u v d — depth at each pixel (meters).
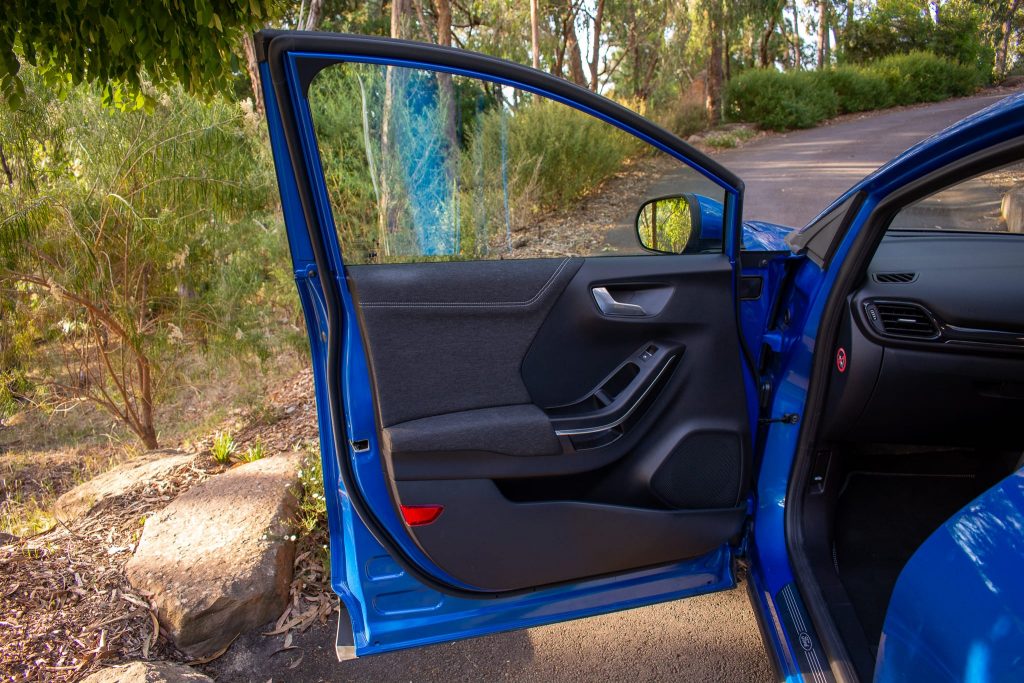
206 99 3.44
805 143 16.48
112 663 2.42
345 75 1.63
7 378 4.84
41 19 2.98
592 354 1.95
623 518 1.89
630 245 1.95
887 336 2.06
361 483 1.77
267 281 5.91
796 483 2.16
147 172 4.75
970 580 1.30
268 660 2.51
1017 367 2.02
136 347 4.96
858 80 23.16
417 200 1.77
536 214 1.91
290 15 9.68
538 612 1.94
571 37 17.44
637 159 1.88
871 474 2.63
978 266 2.21
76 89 4.57
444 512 1.75
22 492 5.34
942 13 29.50
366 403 1.75
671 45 19.02
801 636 1.95
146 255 4.81
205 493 3.21
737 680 2.26
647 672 2.32
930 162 1.80
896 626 1.46
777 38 33.34
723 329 2.01
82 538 3.14
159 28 3.03
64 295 4.55
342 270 1.71
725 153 15.99
